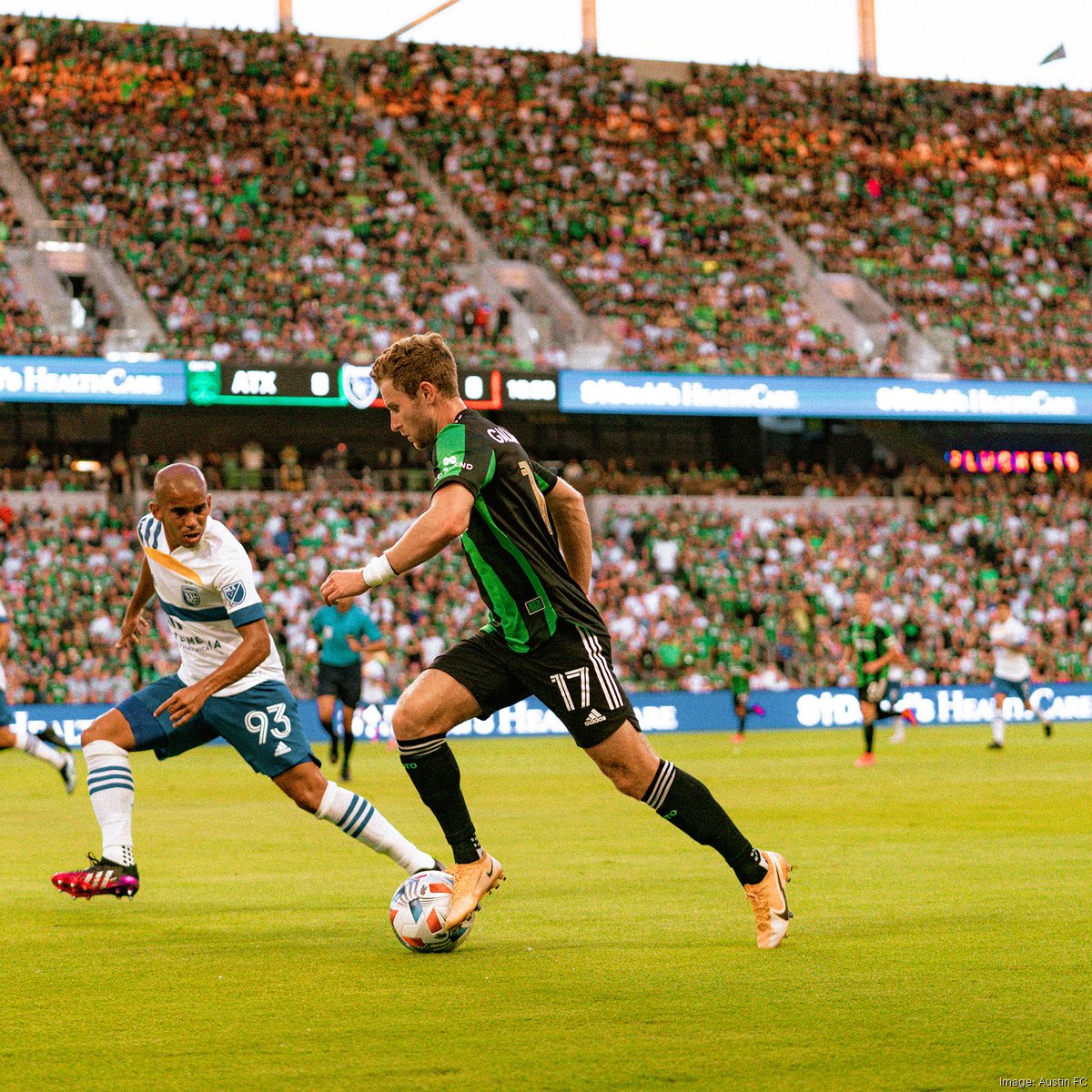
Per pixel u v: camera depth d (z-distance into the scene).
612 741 8.16
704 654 43.94
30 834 15.99
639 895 10.81
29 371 39.50
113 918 9.80
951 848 13.86
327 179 53.03
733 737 38.59
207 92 53.84
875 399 47.50
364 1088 5.49
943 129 63.41
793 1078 5.58
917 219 59.41
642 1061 5.86
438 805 8.36
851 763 28.00
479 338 47.81
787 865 8.47
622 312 51.62
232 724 9.38
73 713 37.06
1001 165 62.75
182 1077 5.68
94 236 48.09
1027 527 51.25
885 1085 5.48
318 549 43.56
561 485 8.30
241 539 43.81
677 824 8.35
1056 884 11.30
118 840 9.59
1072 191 63.09
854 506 51.12
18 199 48.88
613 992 7.21
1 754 34.88
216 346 44.91
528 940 8.77
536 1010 6.80
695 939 8.77
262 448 48.44
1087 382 49.66
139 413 47.22
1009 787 21.64
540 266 52.81
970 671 45.72
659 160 58.25
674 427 52.66
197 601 9.38
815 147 60.62
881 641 27.12
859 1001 6.96
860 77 64.62
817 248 56.56
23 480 43.75
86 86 52.56
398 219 52.38
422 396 8.09
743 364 48.59
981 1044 6.11
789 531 48.56
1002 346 54.56
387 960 8.14
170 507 9.08
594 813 18.44
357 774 26.05
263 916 9.87
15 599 39.53
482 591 8.19
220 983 7.52
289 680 39.97
